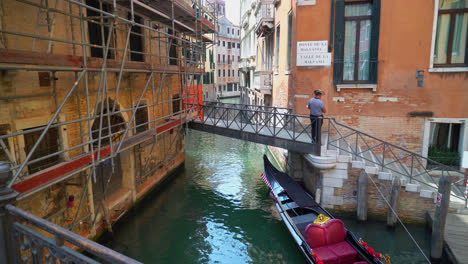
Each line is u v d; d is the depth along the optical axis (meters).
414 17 8.92
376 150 9.76
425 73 9.07
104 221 7.72
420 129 9.38
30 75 5.27
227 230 8.49
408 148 9.52
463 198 7.76
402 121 9.45
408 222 8.09
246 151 16.84
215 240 8.01
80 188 6.75
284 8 12.35
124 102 8.64
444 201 6.32
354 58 9.67
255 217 9.23
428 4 8.79
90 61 5.65
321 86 9.80
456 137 9.38
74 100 6.40
